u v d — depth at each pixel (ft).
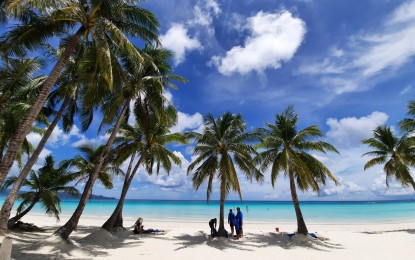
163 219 122.83
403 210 218.79
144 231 62.59
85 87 46.73
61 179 66.13
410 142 75.61
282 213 193.26
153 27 42.37
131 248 43.52
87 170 70.74
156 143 66.74
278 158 59.72
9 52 38.22
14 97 47.42
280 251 45.21
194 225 92.58
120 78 45.34
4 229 37.76
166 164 70.03
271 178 61.16
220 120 60.13
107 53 35.12
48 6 31.53
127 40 35.88
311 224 105.60
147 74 54.65
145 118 55.31
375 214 175.42
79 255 35.22
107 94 50.49
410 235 64.54
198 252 42.47
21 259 30.14
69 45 36.65
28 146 60.90
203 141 57.67
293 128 61.93
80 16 35.27
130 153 65.16
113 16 39.37
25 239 44.06
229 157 56.29
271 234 63.62
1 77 44.16
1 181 31.01
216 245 48.37
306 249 47.24
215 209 240.12
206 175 56.29
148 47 55.26
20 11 33.06
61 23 38.55
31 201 62.49
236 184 55.52
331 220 129.18
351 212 198.70
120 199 60.44
